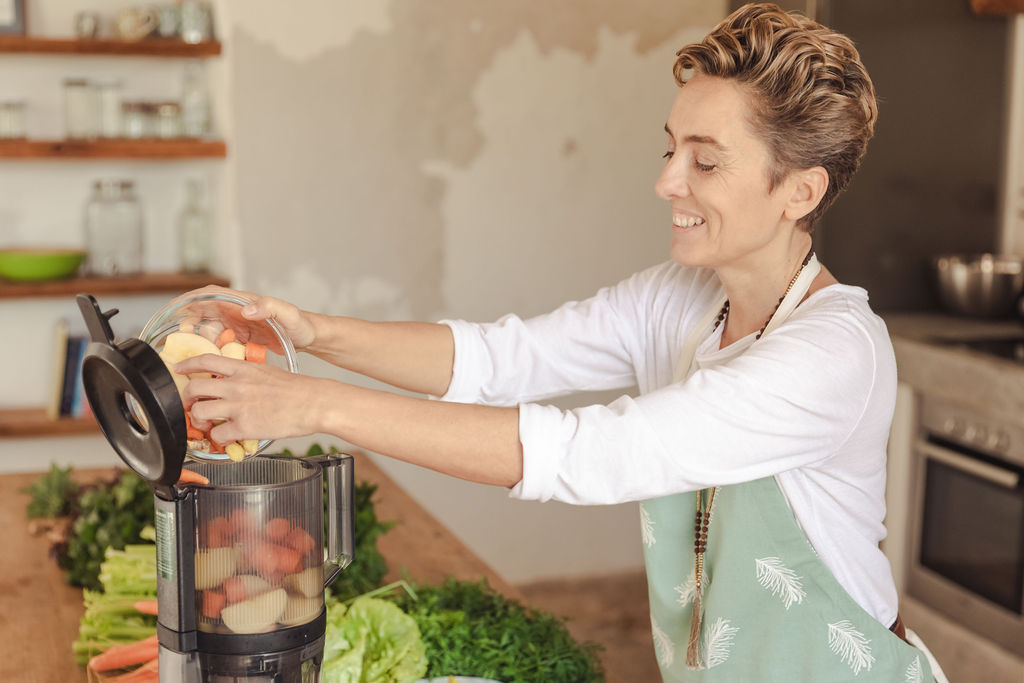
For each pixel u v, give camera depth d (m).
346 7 3.44
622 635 3.51
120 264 3.50
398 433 1.05
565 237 3.79
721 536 1.30
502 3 3.59
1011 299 3.32
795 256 1.27
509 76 3.64
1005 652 2.68
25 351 3.62
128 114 3.46
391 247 3.62
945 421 2.88
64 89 3.46
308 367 3.58
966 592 2.82
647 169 3.84
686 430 1.09
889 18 3.32
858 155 1.19
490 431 1.07
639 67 3.77
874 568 1.28
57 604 1.71
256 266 3.50
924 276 3.51
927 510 2.97
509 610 1.50
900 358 3.03
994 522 2.71
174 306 1.17
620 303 1.51
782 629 1.27
